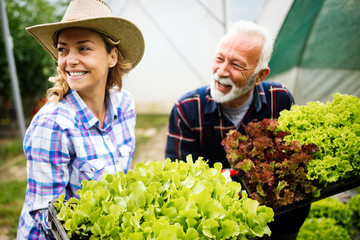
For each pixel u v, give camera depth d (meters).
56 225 1.07
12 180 4.72
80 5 1.39
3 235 3.27
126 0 6.28
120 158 1.65
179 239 0.93
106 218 1.02
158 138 6.75
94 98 1.50
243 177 1.50
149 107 8.48
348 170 1.42
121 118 1.71
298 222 1.64
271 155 1.45
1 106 7.27
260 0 4.90
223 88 1.90
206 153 2.23
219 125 2.11
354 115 1.62
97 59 1.39
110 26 1.38
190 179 1.22
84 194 1.13
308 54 3.40
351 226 2.52
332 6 2.80
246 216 1.08
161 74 7.71
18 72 6.47
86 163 1.44
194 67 6.97
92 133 1.51
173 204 1.11
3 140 6.85
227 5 4.94
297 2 2.95
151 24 6.77
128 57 1.70
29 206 1.35
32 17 6.25
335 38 3.02
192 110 2.12
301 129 1.59
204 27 6.16
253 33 1.82
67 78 1.39
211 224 1.00
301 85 3.65
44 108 1.40
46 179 1.33
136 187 1.17
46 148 1.32
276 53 3.46
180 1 6.20
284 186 1.33
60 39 1.36
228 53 1.81
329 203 2.57
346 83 3.20
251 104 2.10
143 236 0.97
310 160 1.40
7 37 4.88
